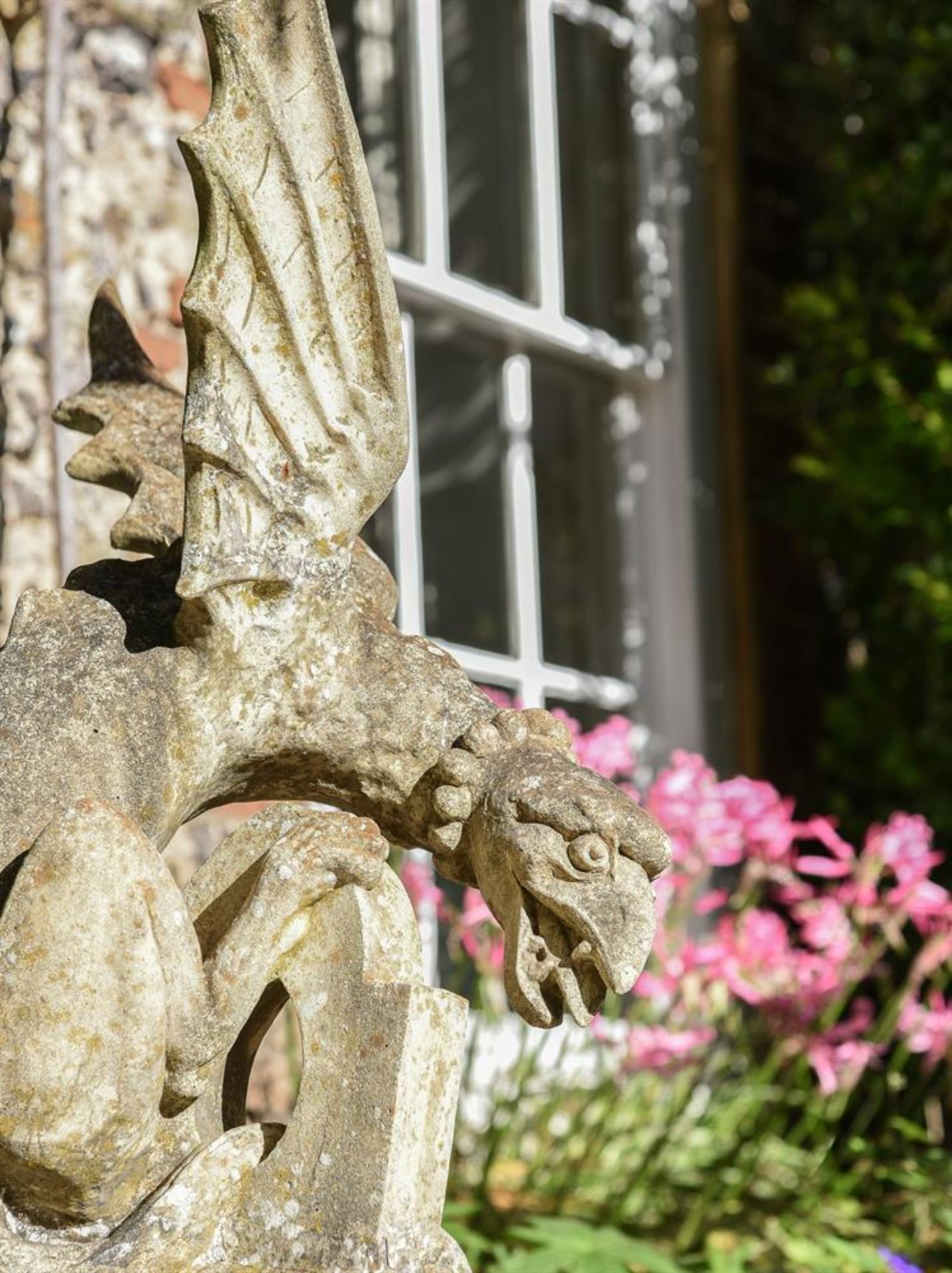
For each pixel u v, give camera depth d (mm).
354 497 1735
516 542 4750
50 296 3098
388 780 1808
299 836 1659
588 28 5152
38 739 1635
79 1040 1516
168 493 1907
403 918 1703
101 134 3256
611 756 3699
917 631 5215
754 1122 3750
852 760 5230
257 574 1673
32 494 3070
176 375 3322
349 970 1649
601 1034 3752
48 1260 1573
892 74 5402
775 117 5574
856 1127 3840
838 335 5309
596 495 5047
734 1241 3484
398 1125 1599
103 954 1524
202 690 1700
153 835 1684
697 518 5141
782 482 5438
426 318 4582
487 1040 4199
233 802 1865
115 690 1670
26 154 3117
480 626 4625
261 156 1610
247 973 1610
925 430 5027
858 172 5426
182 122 3418
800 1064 3805
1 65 3123
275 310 1648
